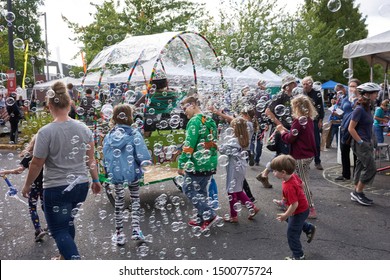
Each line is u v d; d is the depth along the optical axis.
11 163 7.14
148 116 4.59
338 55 19.92
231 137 3.82
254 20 14.84
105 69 5.30
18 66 15.70
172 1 12.83
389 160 6.56
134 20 12.88
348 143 4.63
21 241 3.30
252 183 5.28
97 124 4.56
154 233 3.46
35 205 3.30
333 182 5.30
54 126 2.33
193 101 3.62
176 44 5.57
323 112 5.75
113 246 3.15
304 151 3.70
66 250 2.38
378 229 3.49
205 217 3.46
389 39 5.75
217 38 13.48
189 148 3.36
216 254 2.98
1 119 10.23
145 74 5.54
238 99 6.39
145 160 3.15
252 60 14.52
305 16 19.17
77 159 2.42
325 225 3.61
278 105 4.34
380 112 6.71
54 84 2.38
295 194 2.77
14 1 19.12
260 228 3.56
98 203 4.39
